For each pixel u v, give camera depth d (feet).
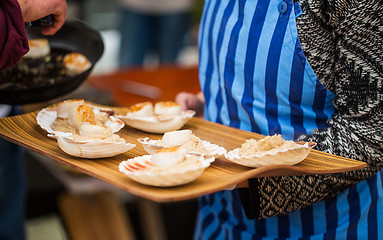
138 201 6.88
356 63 3.14
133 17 12.76
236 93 3.55
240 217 3.88
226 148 3.32
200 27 4.03
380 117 3.19
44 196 6.59
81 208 6.66
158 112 3.79
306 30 3.16
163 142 3.21
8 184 5.33
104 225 6.48
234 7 3.53
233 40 3.50
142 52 13.15
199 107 4.44
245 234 3.84
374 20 3.05
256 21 3.35
